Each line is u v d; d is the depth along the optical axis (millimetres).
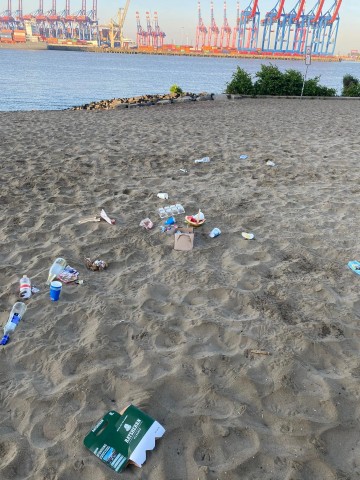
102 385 3031
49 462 2471
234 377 3131
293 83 21250
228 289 4188
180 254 4898
